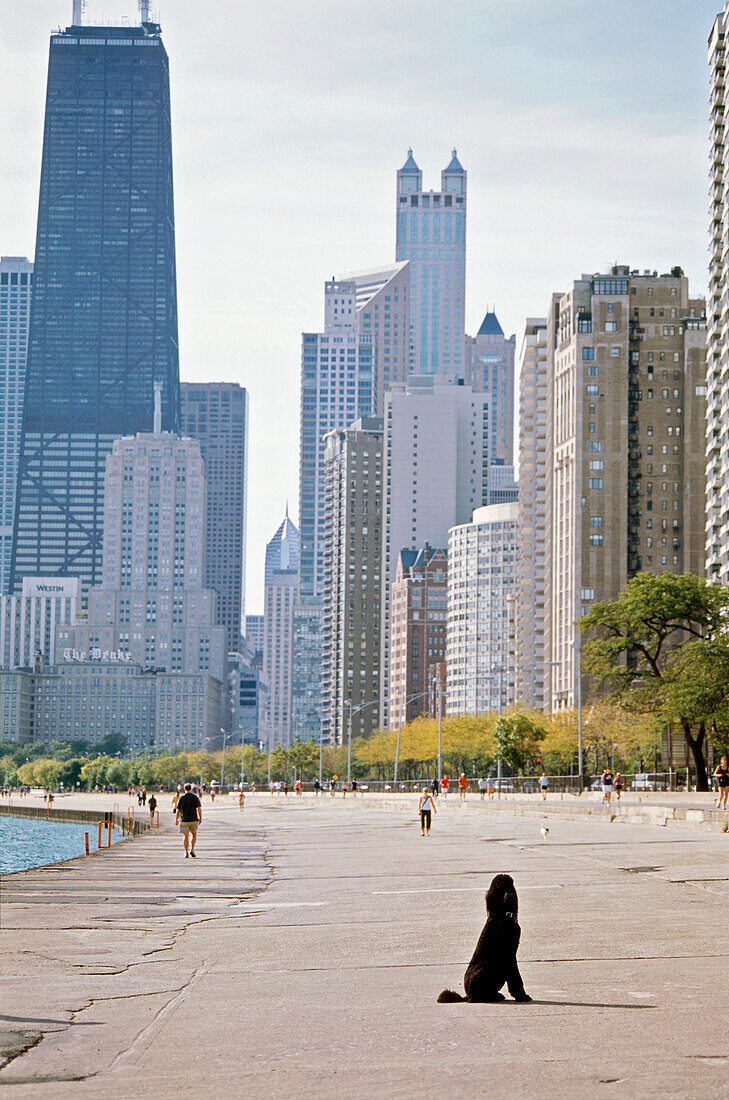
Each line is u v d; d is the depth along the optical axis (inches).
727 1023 592.7
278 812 5575.8
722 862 1542.8
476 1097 466.9
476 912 1146.0
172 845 2753.4
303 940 986.1
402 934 1000.9
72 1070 538.6
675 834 2225.6
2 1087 509.7
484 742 7519.7
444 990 700.0
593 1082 484.4
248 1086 498.6
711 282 6737.2
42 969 854.5
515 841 2204.7
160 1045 585.9
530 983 718.5
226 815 5511.8
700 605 4375.0
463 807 4286.4
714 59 6614.2
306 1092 484.4
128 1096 488.1
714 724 4119.1
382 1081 497.0
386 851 2138.3
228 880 1669.5
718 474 6633.9
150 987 766.5
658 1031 575.2
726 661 4065.0
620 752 6328.7
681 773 4589.1
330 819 4229.8
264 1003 693.3
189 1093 489.7
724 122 6486.2
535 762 6437.0
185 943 992.9
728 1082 482.3
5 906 1339.8
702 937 908.6
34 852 5206.7
